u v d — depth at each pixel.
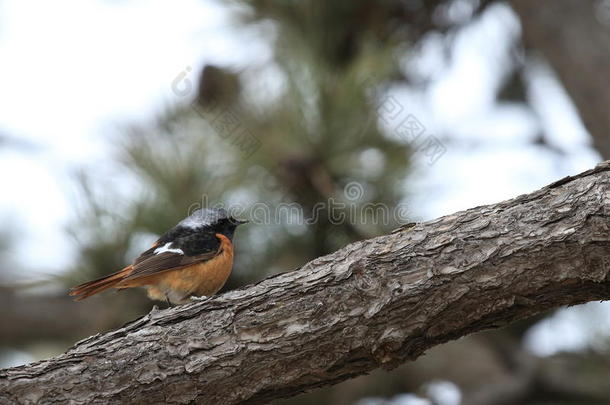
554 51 12.81
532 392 14.87
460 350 15.48
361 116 10.84
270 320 7.85
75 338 15.28
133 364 7.89
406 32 13.86
